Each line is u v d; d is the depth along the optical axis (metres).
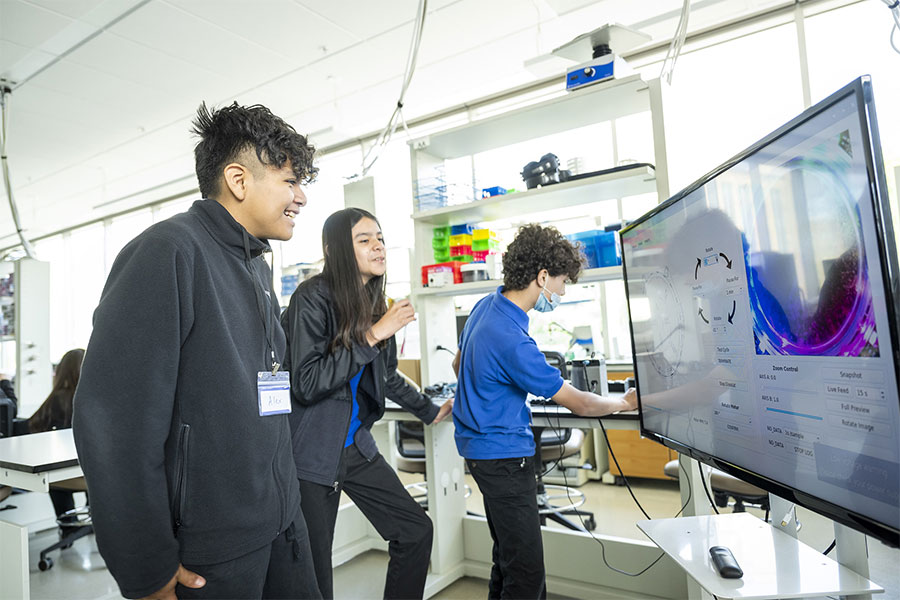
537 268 1.57
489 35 3.41
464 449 1.58
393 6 3.08
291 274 3.75
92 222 7.55
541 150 3.93
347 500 2.84
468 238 2.64
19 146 4.86
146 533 0.81
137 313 0.82
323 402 1.53
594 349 3.58
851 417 0.77
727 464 1.10
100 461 0.79
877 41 2.99
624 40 2.15
